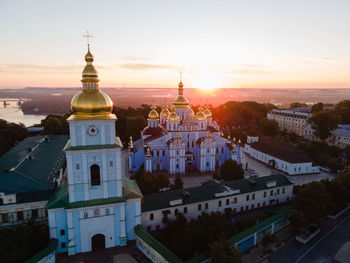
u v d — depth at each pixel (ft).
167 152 338.75
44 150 265.34
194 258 152.87
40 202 185.78
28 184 185.98
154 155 342.85
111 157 166.50
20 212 183.62
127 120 490.49
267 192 246.68
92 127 160.35
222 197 223.51
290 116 570.46
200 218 181.98
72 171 160.56
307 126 511.81
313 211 206.49
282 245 193.98
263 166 370.73
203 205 216.13
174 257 145.89
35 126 541.34
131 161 342.85
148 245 161.27
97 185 167.43
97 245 175.52
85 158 161.07
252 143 424.87
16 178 185.88
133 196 177.78
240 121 636.48
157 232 199.82
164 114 403.75
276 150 370.73
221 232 162.91
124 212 173.58
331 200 231.91
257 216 230.07
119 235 175.83
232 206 230.68
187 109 385.91
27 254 150.71
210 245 152.15
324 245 196.44
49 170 218.18
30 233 158.61
